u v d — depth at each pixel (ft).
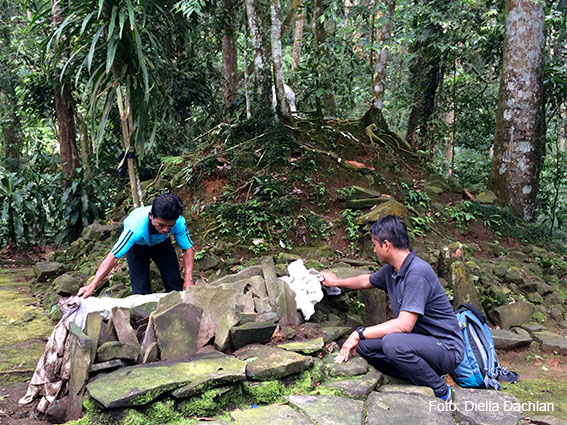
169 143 26.86
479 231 18.52
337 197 16.90
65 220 27.50
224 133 19.69
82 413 7.22
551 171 26.63
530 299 14.80
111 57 11.57
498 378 9.93
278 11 19.34
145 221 9.65
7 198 27.91
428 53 28.63
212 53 31.83
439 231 17.42
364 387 8.43
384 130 22.30
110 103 12.59
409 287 8.66
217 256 14.58
